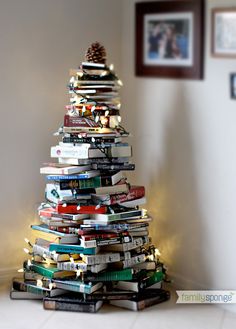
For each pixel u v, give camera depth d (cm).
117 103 363
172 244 391
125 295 356
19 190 393
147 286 363
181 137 378
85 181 353
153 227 403
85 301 352
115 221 355
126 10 405
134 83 405
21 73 383
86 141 352
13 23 376
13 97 383
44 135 396
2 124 382
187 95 371
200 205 371
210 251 368
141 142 405
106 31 405
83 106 353
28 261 368
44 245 365
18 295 370
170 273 393
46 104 393
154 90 392
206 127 362
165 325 339
